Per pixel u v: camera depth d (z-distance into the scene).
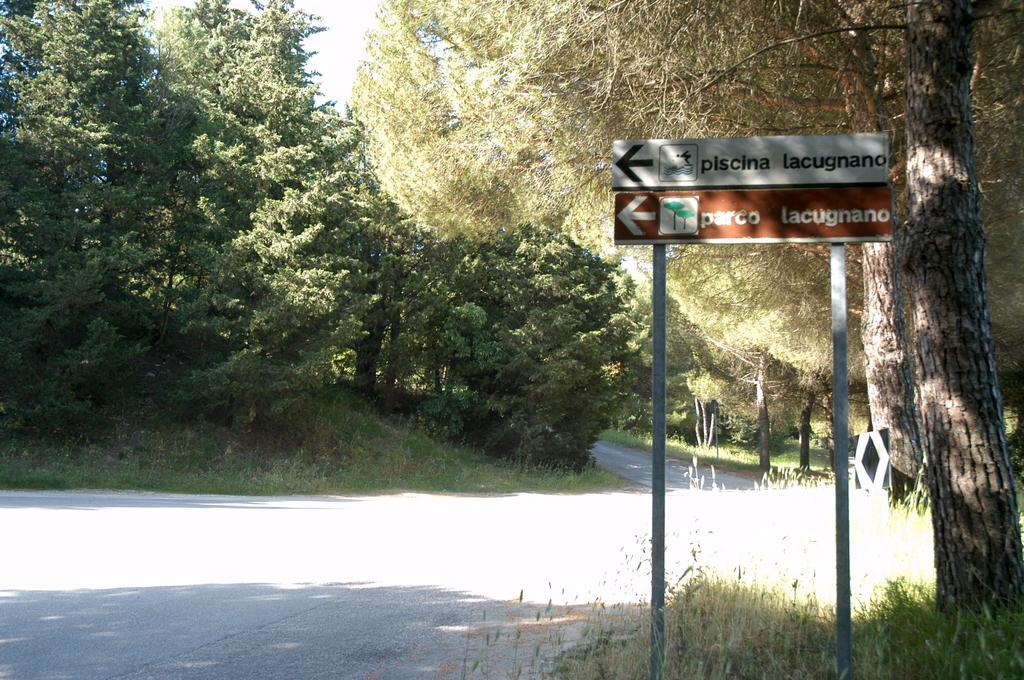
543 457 31.73
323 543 11.90
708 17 9.59
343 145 25.94
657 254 4.58
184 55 29.23
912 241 5.98
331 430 27.20
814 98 11.46
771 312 22.03
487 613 7.56
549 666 5.64
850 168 4.46
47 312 21.62
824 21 10.36
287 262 24.23
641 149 4.61
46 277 22.27
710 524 9.24
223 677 5.45
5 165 23.16
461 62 12.81
